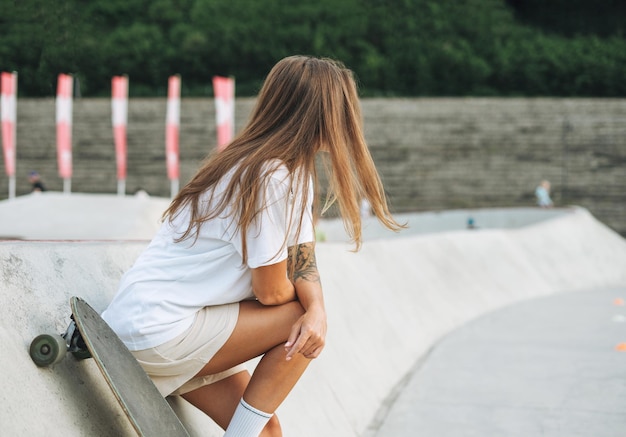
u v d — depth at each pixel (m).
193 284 1.89
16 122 23.67
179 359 1.89
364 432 3.70
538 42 30.06
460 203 23.06
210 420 2.45
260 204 1.84
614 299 9.35
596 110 23.53
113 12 30.11
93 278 2.26
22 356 1.76
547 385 4.57
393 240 7.45
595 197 22.84
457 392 4.45
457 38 29.84
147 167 23.77
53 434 1.70
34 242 2.16
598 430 3.62
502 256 10.15
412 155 23.70
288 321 1.94
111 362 1.70
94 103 23.98
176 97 18.80
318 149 2.01
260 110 2.00
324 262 4.93
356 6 30.53
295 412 3.11
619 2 32.94
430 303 7.02
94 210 11.62
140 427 1.63
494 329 6.88
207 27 29.61
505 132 23.67
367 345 4.72
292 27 29.33
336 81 2.00
